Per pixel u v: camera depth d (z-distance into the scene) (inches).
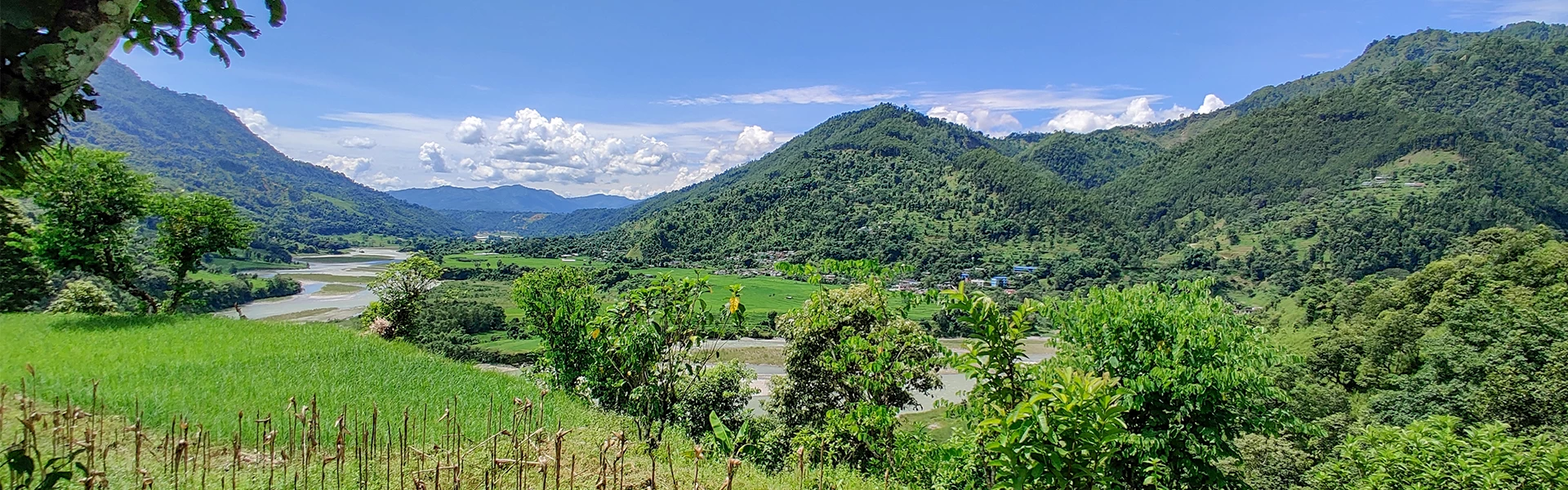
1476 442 389.4
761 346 1843.0
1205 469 313.6
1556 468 357.1
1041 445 170.6
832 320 535.8
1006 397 206.5
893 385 496.1
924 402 1290.6
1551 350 1048.2
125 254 816.9
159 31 110.3
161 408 312.2
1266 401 333.1
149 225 3521.2
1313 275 3235.7
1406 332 1541.6
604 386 450.3
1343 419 1170.6
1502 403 997.8
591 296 484.1
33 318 647.1
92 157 711.1
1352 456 446.3
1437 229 4008.4
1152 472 303.3
